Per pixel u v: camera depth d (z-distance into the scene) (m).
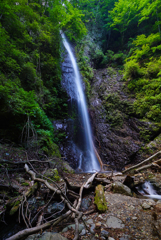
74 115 9.31
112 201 2.63
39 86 6.64
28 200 2.32
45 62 7.45
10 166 3.27
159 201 2.76
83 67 11.98
